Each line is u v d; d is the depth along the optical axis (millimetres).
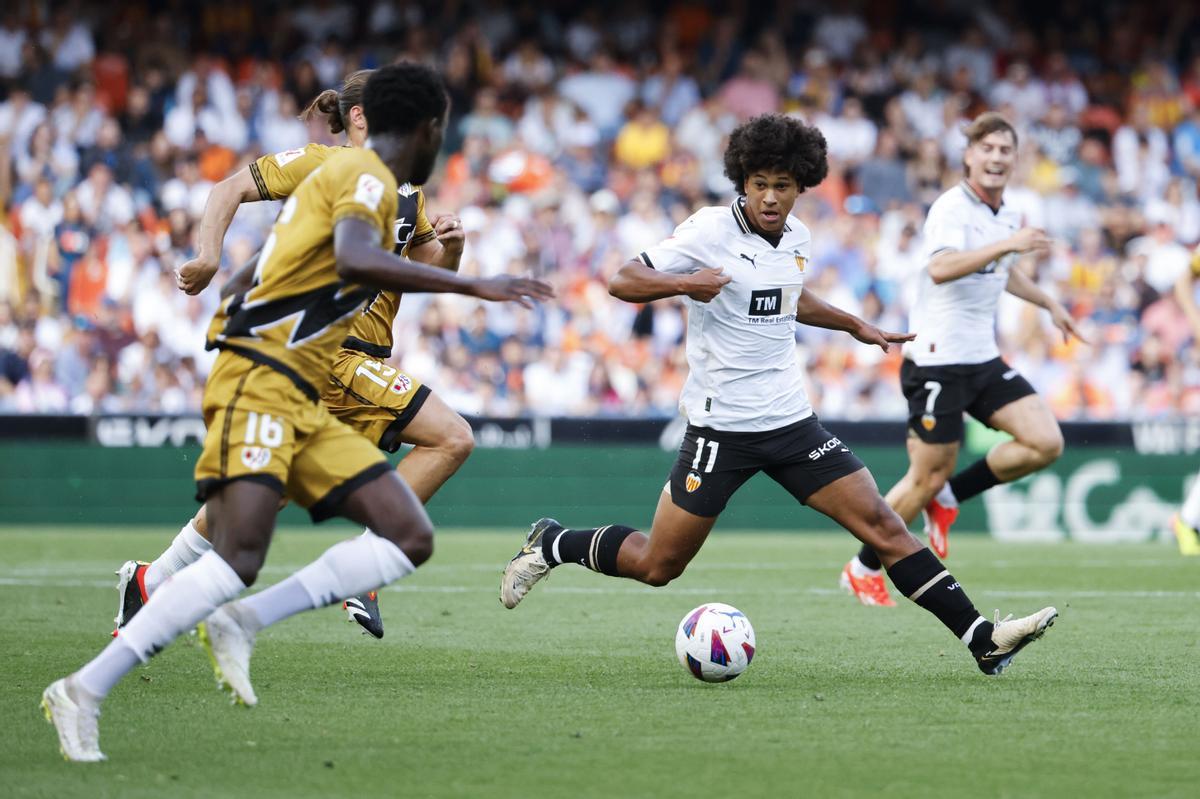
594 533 21969
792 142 19547
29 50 65875
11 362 56344
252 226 61562
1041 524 55062
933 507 33562
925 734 16219
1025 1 78875
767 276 20125
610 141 69438
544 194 65188
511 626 26766
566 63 72812
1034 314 63000
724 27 73875
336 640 24609
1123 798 13227
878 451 54125
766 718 17234
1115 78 76875
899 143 70625
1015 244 29359
